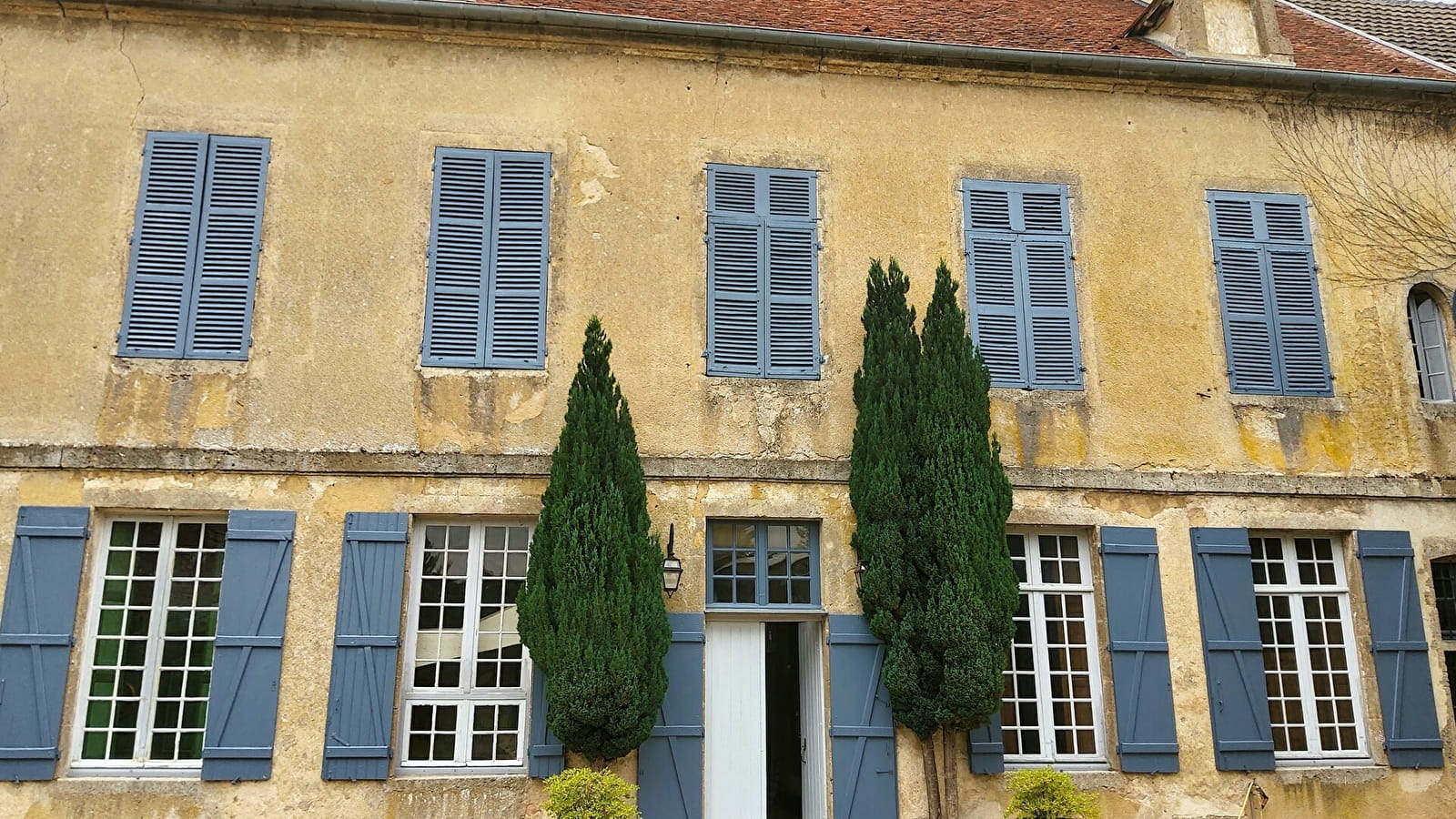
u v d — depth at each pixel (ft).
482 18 26.20
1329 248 29.01
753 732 24.80
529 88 26.76
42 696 22.07
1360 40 34.37
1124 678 25.30
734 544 25.44
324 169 25.59
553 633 22.07
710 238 26.53
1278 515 26.89
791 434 25.64
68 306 24.11
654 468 24.88
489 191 26.03
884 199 27.55
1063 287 27.63
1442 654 26.66
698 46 27.27
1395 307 28.78
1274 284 28.45
